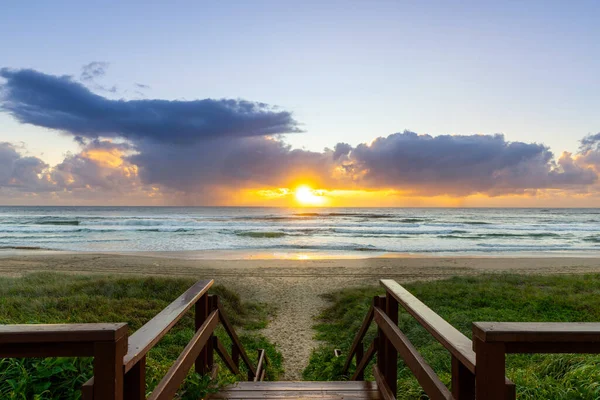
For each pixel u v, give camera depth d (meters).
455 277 18.06
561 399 3.64
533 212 140.62
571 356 4.74
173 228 57.12
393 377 3.46
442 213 126.06
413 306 2.66
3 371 3.45
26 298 11.80
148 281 14.87
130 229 55.12
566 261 28.23
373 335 9.45
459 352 1.79
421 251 35.34
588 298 12.73
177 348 7.71
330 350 8.92
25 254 30.77
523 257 30.83
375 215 107.56
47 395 3.31
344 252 34.03
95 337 1.56
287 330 11.71
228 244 39.41
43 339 1.56
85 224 64.44
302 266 24.69
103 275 17.91
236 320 12.28
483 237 48.44
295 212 130.12
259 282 19.23
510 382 1.53
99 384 1.55
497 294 13.41
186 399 3.26
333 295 16.03
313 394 3.77
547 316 10.79
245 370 7.32
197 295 3.18
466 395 1.85
